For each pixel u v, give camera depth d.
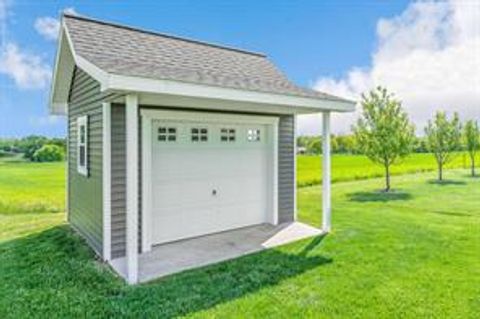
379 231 7.24
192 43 7.84
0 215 10.23
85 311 3.80
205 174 7.00
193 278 4.70
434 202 11.45
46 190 14.98
